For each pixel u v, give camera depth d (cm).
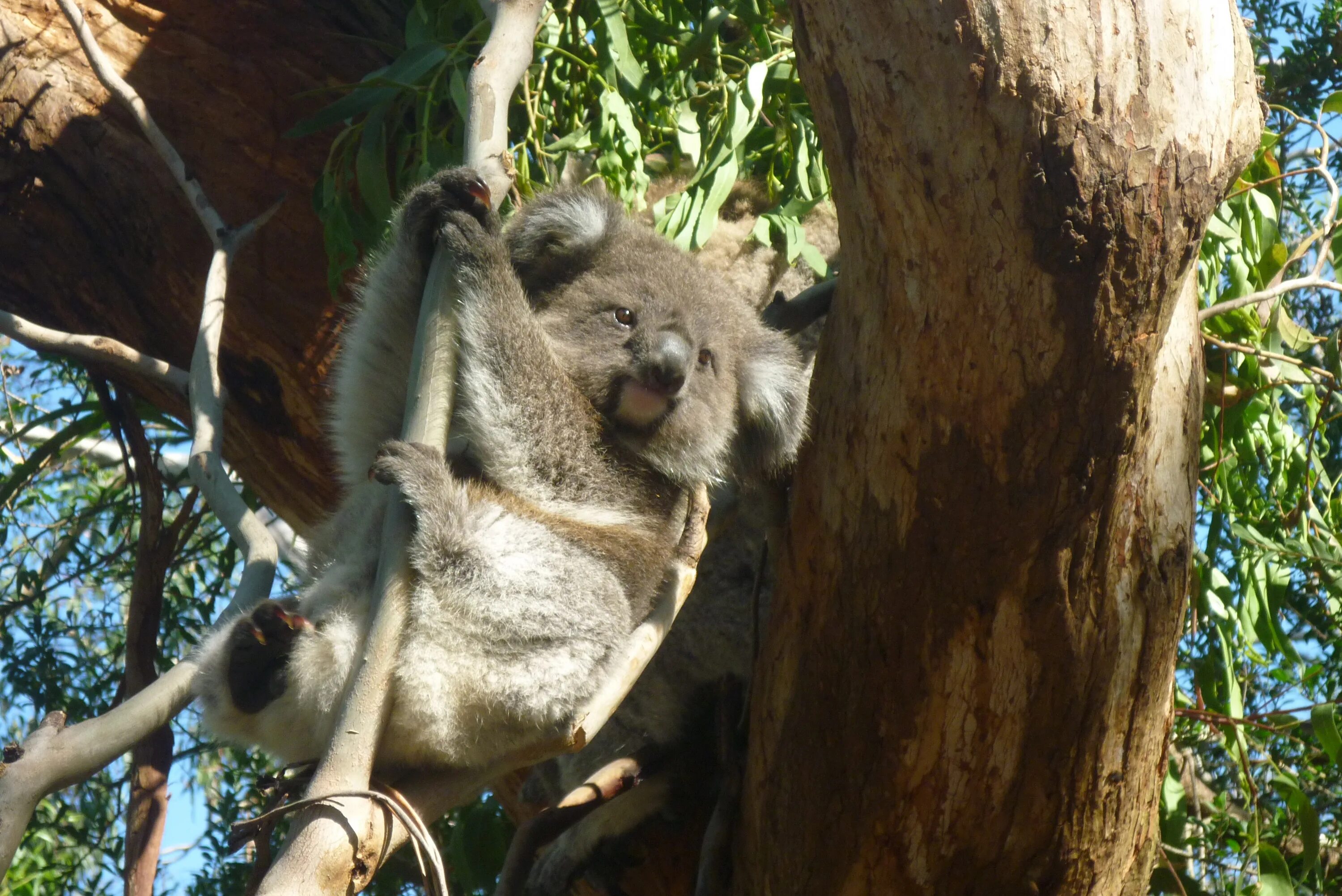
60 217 466
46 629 551
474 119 297
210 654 300
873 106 259
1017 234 255
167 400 495
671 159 477
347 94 459
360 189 425
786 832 347
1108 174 248
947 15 247
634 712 394
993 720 317
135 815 381
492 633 291
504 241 337
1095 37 246
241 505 330
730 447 381
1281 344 434
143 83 465
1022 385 273
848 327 303
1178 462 308
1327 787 460
